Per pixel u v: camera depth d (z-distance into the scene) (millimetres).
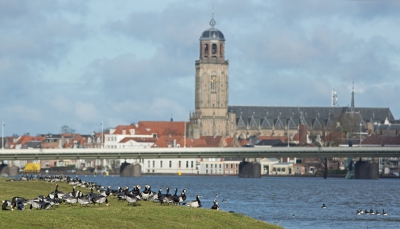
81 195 182000
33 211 151750
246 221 169500
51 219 143250
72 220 144875
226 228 159375
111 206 176625
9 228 132875
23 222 138250
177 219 159000
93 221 146750
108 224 146250
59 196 183625
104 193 192625
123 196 190750
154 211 164375
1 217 140000
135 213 159750
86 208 166750
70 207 172125
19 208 155750
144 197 193500
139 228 147000
